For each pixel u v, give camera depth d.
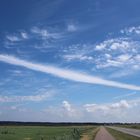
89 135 61.44
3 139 52.00
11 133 74.44
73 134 49.28
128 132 77.31
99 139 47.72
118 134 65.88
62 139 41.22
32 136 60.38
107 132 78.81
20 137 57.44
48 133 74.00
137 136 56.88
